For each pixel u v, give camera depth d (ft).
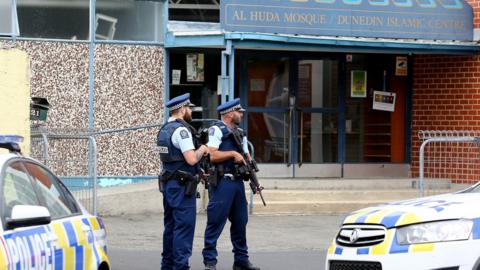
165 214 67.82
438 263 47.83
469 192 58.75
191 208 65.82
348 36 103.24
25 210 39.11
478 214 48.44
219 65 111.55
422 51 107.96
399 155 117.39
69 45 104.47
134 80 106.22
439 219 49.06
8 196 41.16
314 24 101.81
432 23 106.63
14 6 102.27
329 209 104.63
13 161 44.32
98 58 105.29
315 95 115.55
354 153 117.29
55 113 103.96
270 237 88.38
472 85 112.06
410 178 115.24
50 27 104.17
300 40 101.50
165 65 107.04
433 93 115.96
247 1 99.40
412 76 117.60
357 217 53.67
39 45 103.45
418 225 49.52
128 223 94.73
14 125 77.46
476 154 109.91
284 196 105.70
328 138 116.06
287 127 114.42
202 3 110.63
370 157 117.60
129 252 78.74
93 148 85.40
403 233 49.93
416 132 117.80
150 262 74.23
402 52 108.27
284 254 79.20
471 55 111.75
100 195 98.68
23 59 77.87
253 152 105.29
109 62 105.60
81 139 88.22
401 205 54.24
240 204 70.85
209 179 69.31
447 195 57.26
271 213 103.19
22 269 38.27
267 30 100.12
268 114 113.60
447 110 114.62
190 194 65.51
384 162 117.70
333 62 116.16
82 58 104.78
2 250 36.86
